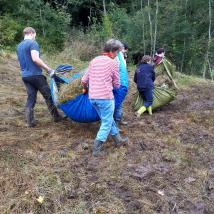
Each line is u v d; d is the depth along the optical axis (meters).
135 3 14.91
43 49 11.38
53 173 3.14
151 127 4.42
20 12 12.29
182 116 4.95
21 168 3.20
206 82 7.96
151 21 12.53
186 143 3.97
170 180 3.19
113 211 2.75
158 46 12.33
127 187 3.02
